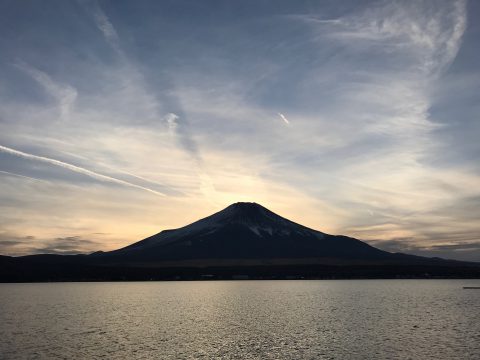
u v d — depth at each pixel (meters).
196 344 70.75
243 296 191.75
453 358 60.16
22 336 78.25
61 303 154.50
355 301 155.88
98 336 78.62
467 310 121.81
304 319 102.69
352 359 59.81
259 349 66.56
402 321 97.56
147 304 150.50
